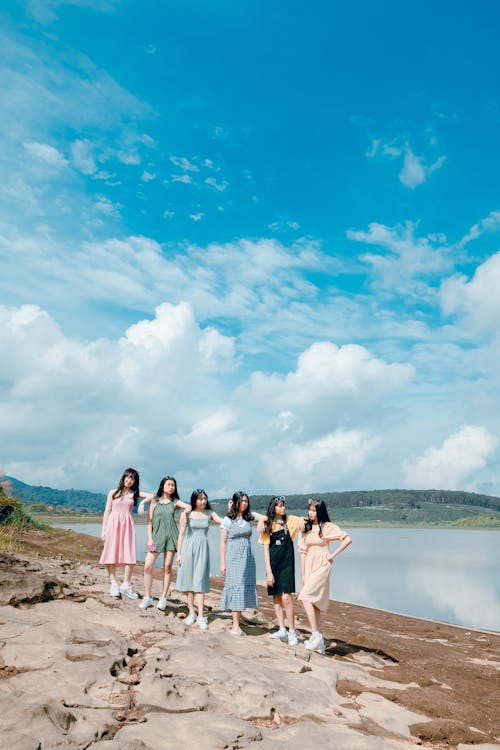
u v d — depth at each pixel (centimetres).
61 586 816
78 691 459
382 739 436
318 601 789
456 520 19225
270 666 612
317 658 706
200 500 812
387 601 1833
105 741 377
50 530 2044
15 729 369
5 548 1345
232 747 394
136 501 884
